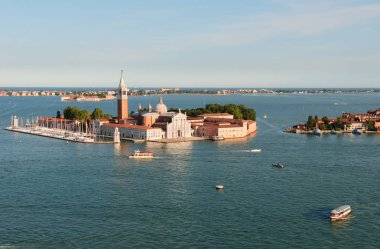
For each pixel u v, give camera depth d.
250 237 146.00
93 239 143.62
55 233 148.38
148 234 147.88
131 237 145.38
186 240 143.25
